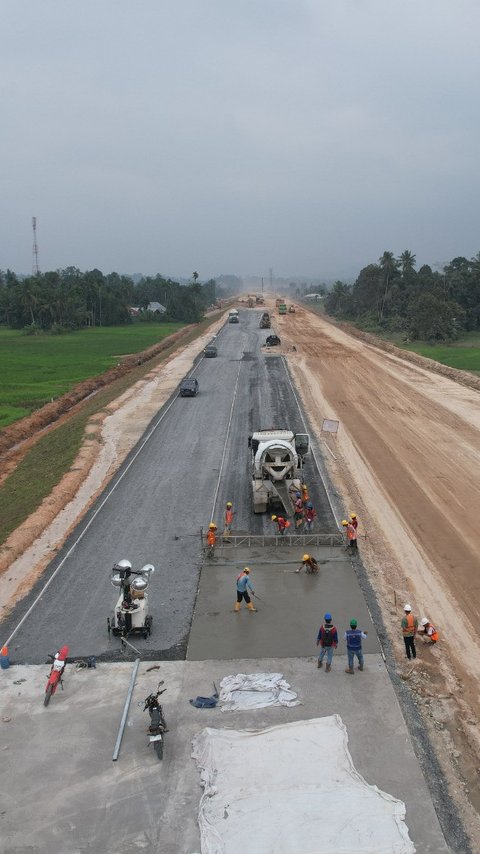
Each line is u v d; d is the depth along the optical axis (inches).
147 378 2623.0
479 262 5036.9
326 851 433.7
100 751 548.7
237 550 951.6
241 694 615.8
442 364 2896.2
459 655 717.9
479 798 511.8
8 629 758.5
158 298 7751.0
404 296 5364.2
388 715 587.2
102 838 463.2
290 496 1047.0
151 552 964.0
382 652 690.2
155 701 565.0
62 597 834.2
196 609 785.6
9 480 1476.4
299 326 4810.5
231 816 468.1
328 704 601.3
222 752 533.3
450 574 913.5
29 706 612.1
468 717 613.3
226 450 1539.1
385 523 1096.2
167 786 508.4
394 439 1658.5
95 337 4677.7
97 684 644.1
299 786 495.5
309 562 867.4
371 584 856.3
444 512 1151.6
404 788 499.5
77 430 1795.0
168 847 453.7
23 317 5438.0
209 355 3115.2
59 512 1153.4
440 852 442.0
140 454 1517.0
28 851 453.7
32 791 506.9
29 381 2780.5
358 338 4237.2
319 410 1996.8
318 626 740.7
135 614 711.1
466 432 1740.9
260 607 786.2
